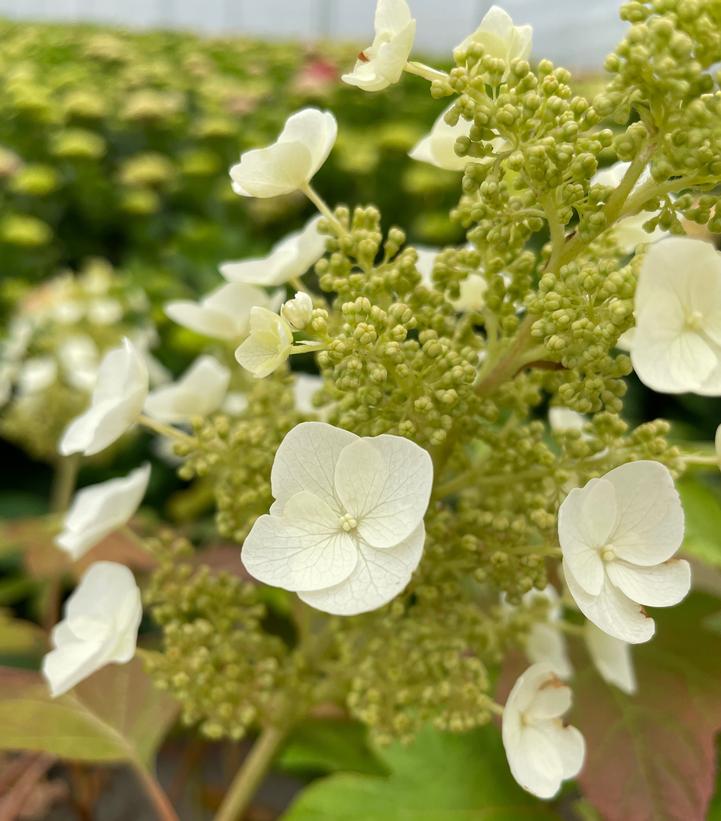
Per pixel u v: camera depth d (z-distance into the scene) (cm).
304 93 81
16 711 23
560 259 16
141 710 24
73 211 74
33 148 78
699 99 13
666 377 13
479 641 19
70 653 18
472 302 20
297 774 36
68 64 106
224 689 19
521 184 15
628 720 21
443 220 63
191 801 38
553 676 16
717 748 23
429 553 17
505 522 16
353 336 15
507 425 18
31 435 44
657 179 14
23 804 33
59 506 45
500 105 15
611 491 14
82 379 45
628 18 14
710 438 57
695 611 23
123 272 66
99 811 43
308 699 20
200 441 19
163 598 20
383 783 23
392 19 17
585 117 15
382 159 71
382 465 14
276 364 14
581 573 14
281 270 20
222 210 74
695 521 27
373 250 17
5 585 42
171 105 81
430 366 16
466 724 17
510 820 22
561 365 16
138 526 35
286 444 14
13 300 61
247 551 14
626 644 20
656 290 13
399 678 18
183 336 53
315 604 13
